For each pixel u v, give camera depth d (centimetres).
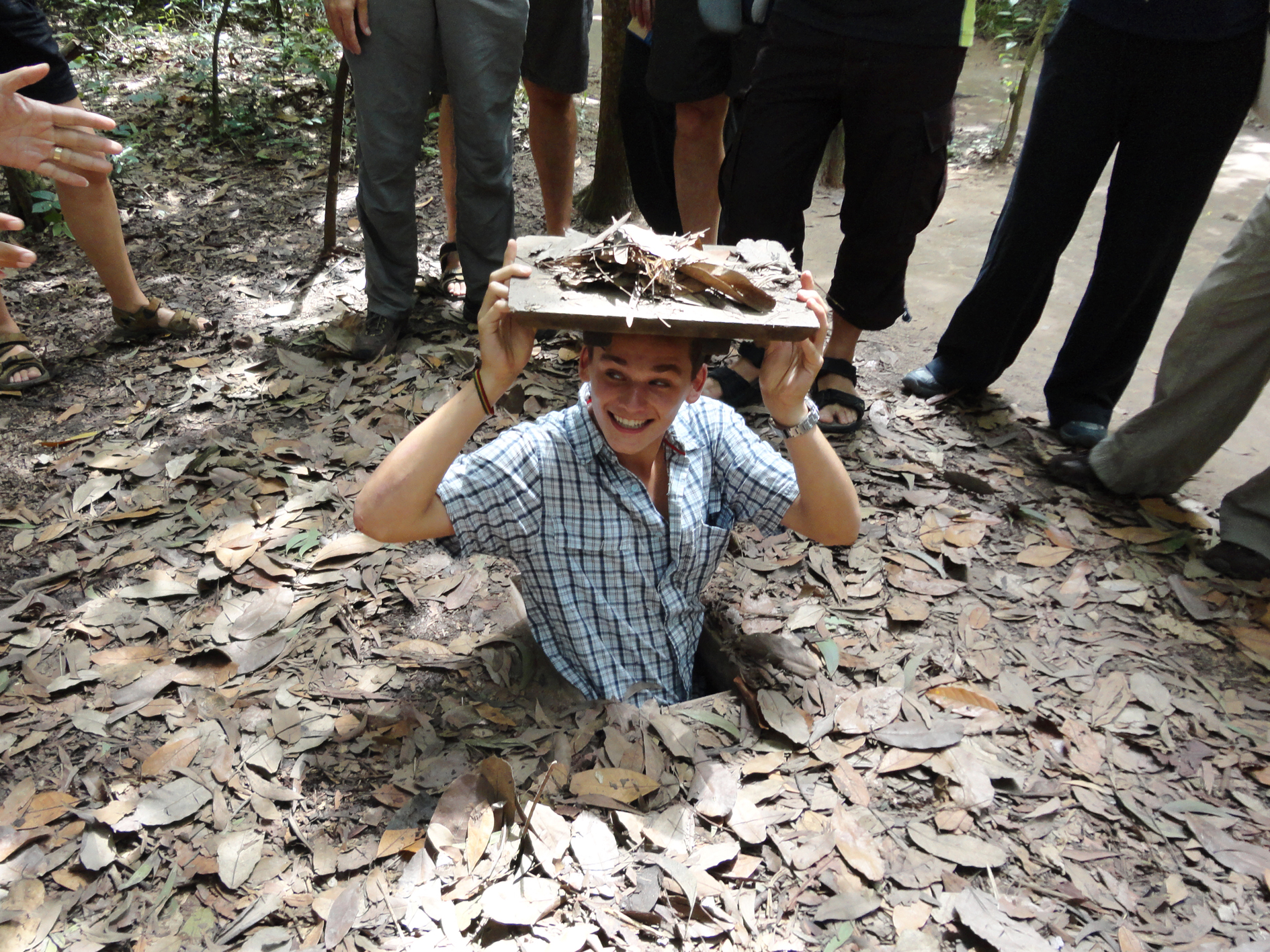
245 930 168
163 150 551
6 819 188
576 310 157
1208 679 237
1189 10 270
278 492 287
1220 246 486
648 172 415
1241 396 277
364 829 186
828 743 208
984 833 192
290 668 227
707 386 338
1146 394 375
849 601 257
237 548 263
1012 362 361
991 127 683
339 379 348
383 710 214
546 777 188
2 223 172
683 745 201
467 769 197
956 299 441
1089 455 310
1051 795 202
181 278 419
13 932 167
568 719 209
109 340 370
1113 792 204
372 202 345
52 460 300
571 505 196
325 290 415
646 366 169
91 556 261
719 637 238
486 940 165
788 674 223
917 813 195
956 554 275
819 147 310
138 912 172
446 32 323
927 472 312
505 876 174
